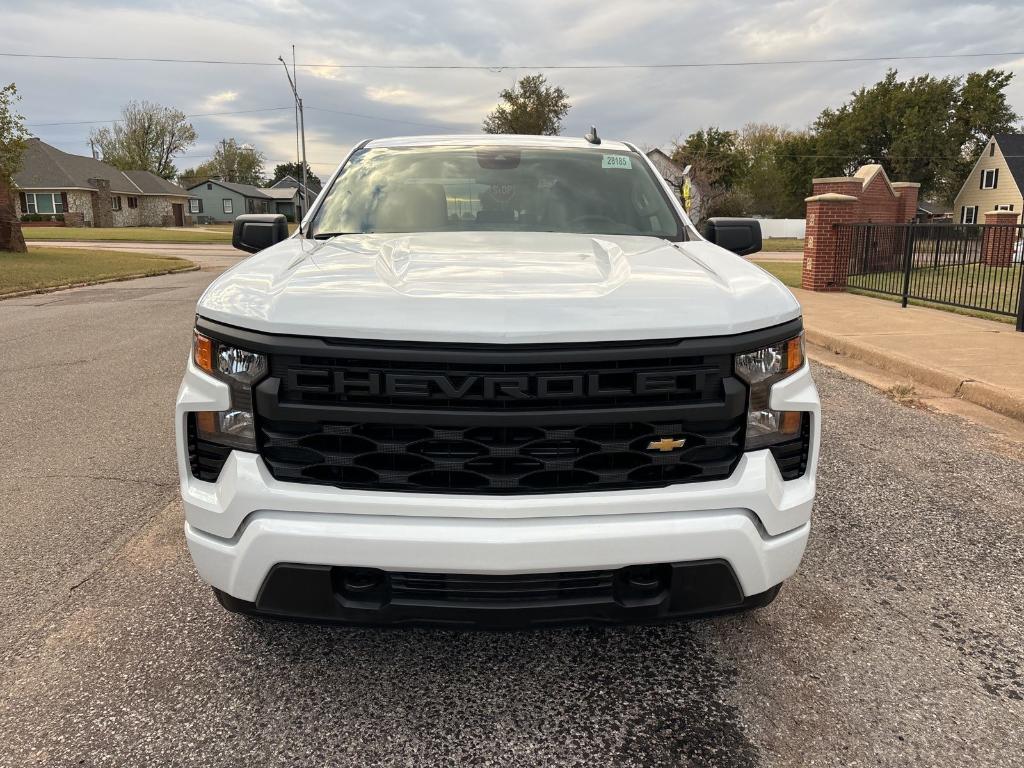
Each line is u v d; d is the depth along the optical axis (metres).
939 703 2.26
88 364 7.26
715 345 1.92
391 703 2.25
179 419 2.08
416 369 1.85
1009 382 5.82
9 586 2.96
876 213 19.81
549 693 2.30
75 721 2.16
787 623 2.71
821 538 3.40
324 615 2.01
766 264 23.73
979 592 2.94
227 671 2.41
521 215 3.15
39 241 37.81
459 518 1.92
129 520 3.59
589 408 1.88
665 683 2.36
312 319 1.88
